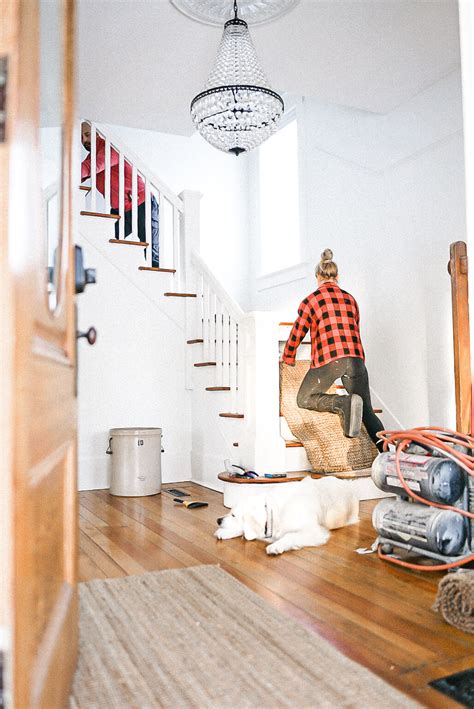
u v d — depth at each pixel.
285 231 6.16
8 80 0.72
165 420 4.16
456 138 3.56
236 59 3.07
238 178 6.42
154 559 2.20
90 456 3.91
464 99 1.75
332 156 4.88
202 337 4.17
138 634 1.50
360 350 3.32
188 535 2.58
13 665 0.68
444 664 1.33
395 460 2.14
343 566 2.11
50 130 1.20
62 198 1.14
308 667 1.31
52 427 0.98
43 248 0.95
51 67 1.10
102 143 4.82
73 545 1.28
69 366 1.21
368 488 3.36
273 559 2.20
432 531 1.94
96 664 1.33
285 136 6.11
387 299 4.15
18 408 0.70
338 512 2.66
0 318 0.71
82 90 3.78
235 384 3.60
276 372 3.36
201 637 1.47
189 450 4.23
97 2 2.90
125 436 3.59
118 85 3.73
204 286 4.11
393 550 2.27
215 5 3.01
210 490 3.80
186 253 4.32
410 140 3.95
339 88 3.75
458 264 2.46
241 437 3.46
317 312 3.30
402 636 1.49
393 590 1.85
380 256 4.24
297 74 3.54
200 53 3.40
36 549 0.83
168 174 6.08
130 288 4.10
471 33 1.72
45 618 0.91
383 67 3.46
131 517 2.96
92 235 4.02
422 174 3.85
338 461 3.32
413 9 2.86
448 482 1.95
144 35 3.20
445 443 2.02
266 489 3.09
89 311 3.96
